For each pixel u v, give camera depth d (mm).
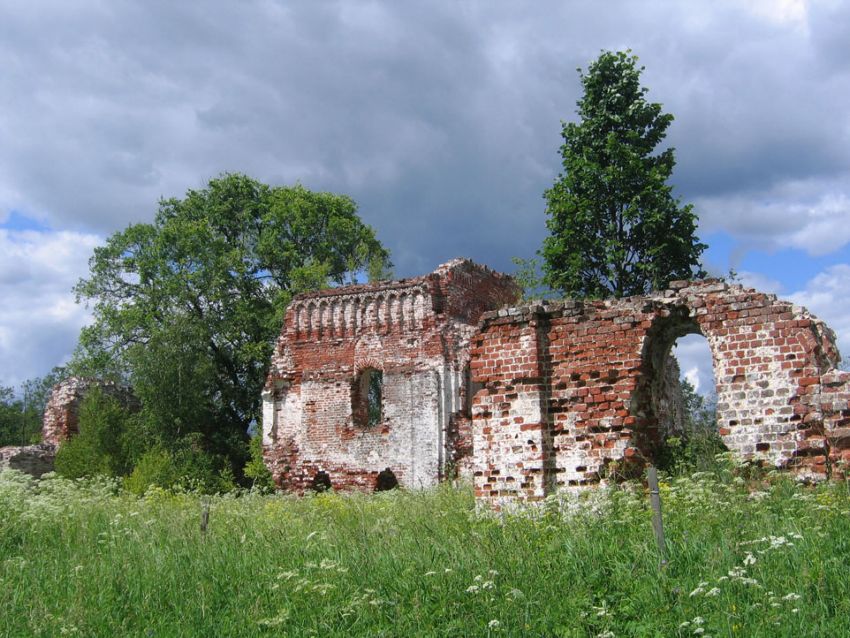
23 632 7496
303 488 29359
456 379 28281
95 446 30266
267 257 41438
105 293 40719
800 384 10820
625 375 12148
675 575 7340
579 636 6559
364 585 8203
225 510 15633
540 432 12477
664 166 27891
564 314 12773
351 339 29906
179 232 39750
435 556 8766
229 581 8945
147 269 40094
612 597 7141
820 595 6410
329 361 30062
